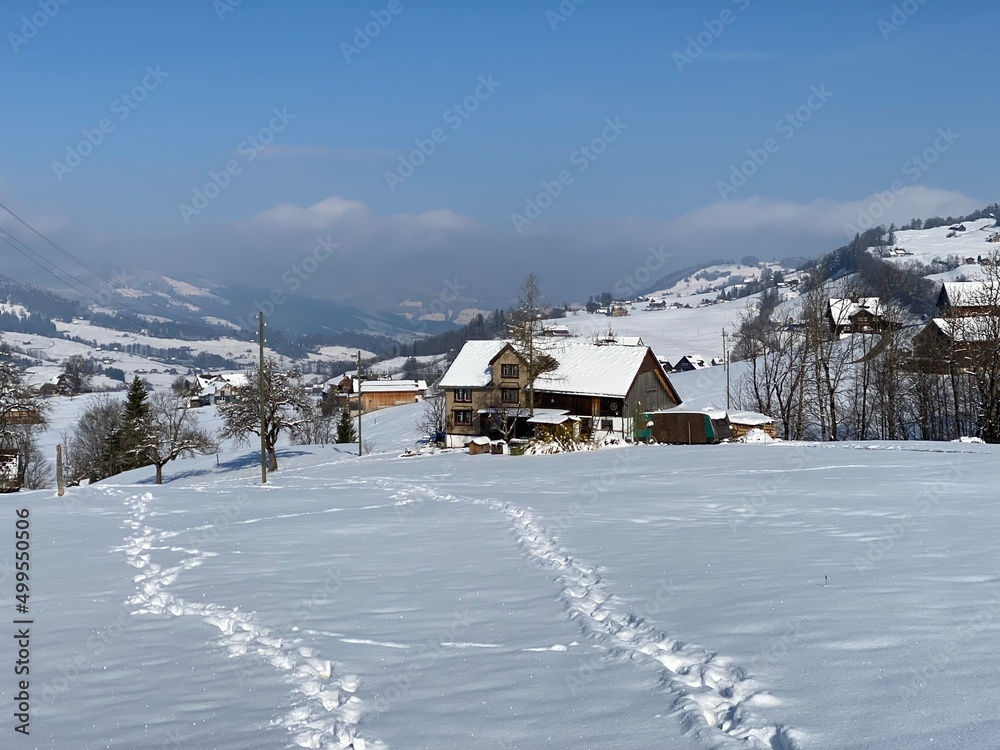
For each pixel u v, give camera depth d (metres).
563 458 48.44
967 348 58.72
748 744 6.64
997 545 14.53
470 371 75.06
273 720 7.92
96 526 24.30
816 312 65.56
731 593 11.77
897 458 35.22
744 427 63.34
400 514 24.11
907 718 6.90
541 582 13.42
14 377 59.00
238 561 16.86
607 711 7.61
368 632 10.86
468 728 7.43
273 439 71.25
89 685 9.25
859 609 10.46
